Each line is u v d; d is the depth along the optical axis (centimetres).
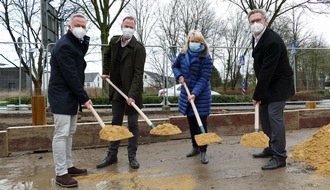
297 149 485
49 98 364
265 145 367
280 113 412
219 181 362
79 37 365
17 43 998
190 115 456
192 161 457
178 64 474
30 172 418
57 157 359
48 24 956
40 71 1096
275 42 387
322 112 739
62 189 348
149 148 555
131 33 423
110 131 368
